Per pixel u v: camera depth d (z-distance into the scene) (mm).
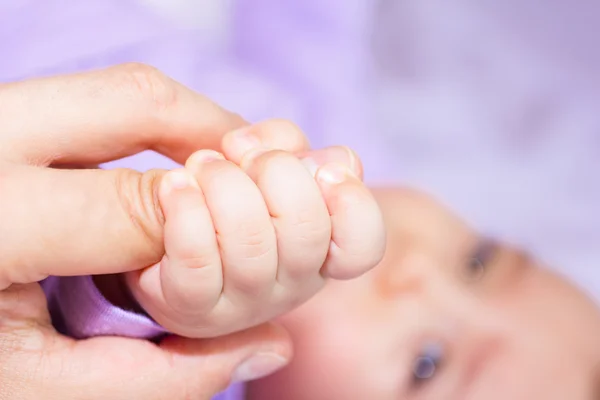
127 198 236
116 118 249
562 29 544
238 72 484
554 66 551
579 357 391
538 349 384
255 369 270
